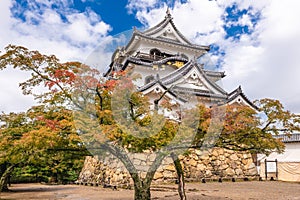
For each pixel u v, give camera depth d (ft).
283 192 38.63
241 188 43.83
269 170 65.00
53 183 77.77
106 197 37.17
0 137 24.91
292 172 61.21
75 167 75.61
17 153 23.50
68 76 18.01
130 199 34.55
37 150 22.31
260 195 35.50
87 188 54.54
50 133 19.71
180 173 26.58
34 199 39.65
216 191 39.83
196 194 36.58
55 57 19.88
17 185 73.20
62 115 21.94
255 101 26.45
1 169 52.34
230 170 58.85
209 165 56.75
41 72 19.84
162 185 47.21
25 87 20.67
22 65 19.38
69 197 40.16
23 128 26.20
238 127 23.93
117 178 50.39
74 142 20.52
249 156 62.80
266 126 25.84
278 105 25.32
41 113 23.90
